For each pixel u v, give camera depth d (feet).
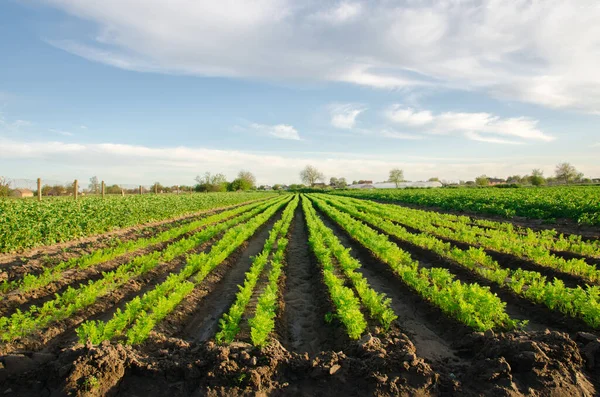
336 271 40.14
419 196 146.00
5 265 40.65
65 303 29.14
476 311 24.52
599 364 18.51
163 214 91.25
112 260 42.86
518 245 43.75
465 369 18.70
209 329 27.22
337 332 24.57
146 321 23.32
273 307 27.17
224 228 70.59
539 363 17.84
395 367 18.42
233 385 17.60
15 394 16.43
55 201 70.23
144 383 17.69
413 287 32.71
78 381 16.44
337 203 134.92
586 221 62.69
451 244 53.26
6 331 23.81
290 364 19.10
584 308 23.35
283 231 66.18
